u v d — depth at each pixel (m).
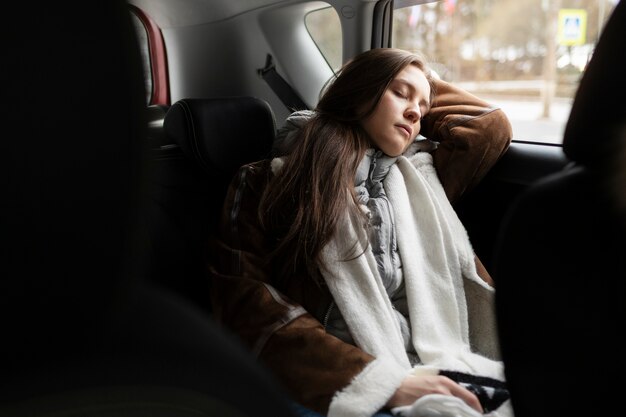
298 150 1.23
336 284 1.13
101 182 0.30
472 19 1.79
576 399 0.58
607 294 0.56
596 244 0.57
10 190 0.28
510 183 1.45
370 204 1.24
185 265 1.42
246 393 0.36
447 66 1.85
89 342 0.31
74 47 0.29
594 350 0.57
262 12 1.89
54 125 0.29
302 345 1.03
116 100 0.30
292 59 1.93
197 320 0.38
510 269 0.62
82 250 0.30
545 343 0.60
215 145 1.42
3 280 0.28
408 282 1.19
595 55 0.56
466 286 1.29
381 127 1.27
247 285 1.13
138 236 0.32
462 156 1.37
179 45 2.05
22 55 0.28
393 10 1.76
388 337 1.11
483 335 1.26
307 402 1.00
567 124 0.59
